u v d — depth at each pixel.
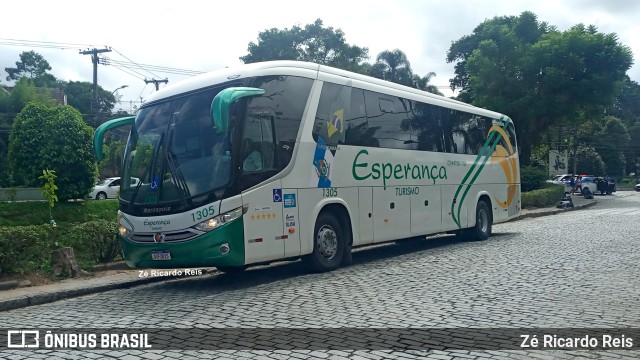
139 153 10.00
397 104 13.10
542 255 12.37
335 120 11.20
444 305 7.61
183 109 9.88
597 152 73.94
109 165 40.03
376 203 12.10
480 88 38.44
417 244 15.66
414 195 13.34
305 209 10.34
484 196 16.48
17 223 17.05
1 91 44.53
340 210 11.30
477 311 7.26
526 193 31.52
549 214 28.83
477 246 14.48
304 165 10.39
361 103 11.96
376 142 12.25
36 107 19.39
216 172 9.13
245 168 9.34
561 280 9.35
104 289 10.23
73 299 9.56
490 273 10.12
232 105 9.35
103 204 19.86
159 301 8.72
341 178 11.21
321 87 10.98
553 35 36.56
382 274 10.31
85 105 61.81
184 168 9.37
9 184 32.75
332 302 7.93
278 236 9.76
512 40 36.69
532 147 40.59
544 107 35.81
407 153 13.21
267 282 9.95
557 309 7.35
